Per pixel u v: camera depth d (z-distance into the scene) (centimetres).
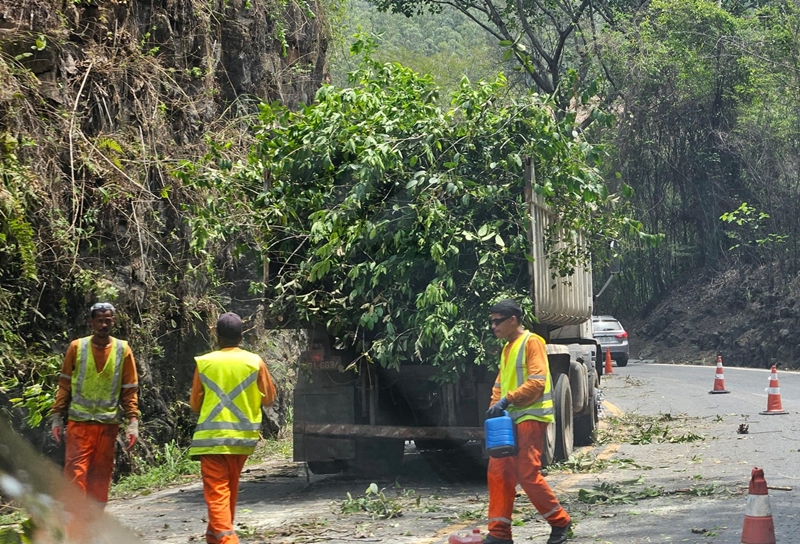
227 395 685
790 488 917
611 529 779
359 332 1111
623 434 1562
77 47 1234
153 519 929
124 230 1246
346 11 2402
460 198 1073
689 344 4169
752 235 4097
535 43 3700
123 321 1221
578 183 1088
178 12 1462
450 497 1016
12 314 1049
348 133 1101
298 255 1147
